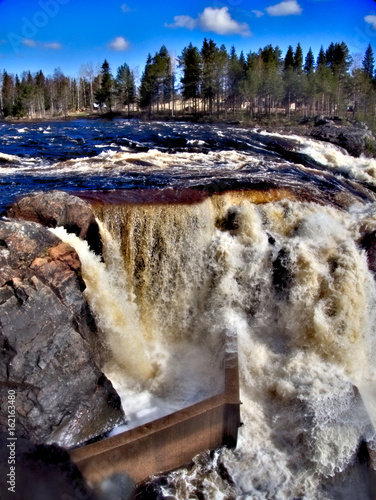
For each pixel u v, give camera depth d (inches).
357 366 410.3
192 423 305.0
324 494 303.1
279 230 497.7
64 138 1070.4
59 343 320.8
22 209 387.9
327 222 498.0
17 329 305.4
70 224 391.5
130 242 438.6
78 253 378.9
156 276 446.6
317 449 315.6
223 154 863.7
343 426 324.5
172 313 446.6
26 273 329.1
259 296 450.0
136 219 437.7
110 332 390.3
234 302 450.3
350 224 525.0
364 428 328.8
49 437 303.3
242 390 367.6
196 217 462.6
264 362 398.6
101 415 331.9
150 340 433.7
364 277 445.1
